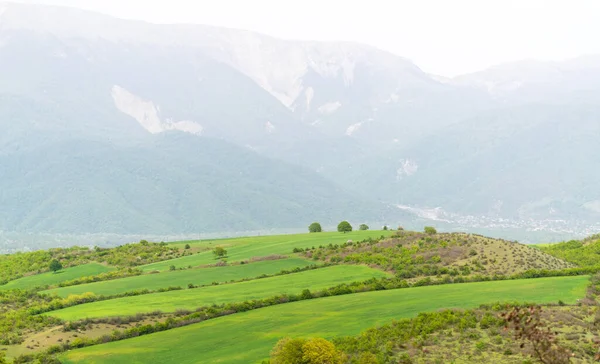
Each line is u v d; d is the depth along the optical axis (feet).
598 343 87.15
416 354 170.19
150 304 296.51
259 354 194.59
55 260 478.18
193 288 341.21
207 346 213.46
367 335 196.44
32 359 213.46
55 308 309.01
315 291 297.12
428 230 441.68
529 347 164.86
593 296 238.89
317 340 170.60
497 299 236.84
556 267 336.29
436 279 308.60
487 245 370.73
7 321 274.57
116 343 229.86
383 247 398.42
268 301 278.46
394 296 263.90
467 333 185.06
